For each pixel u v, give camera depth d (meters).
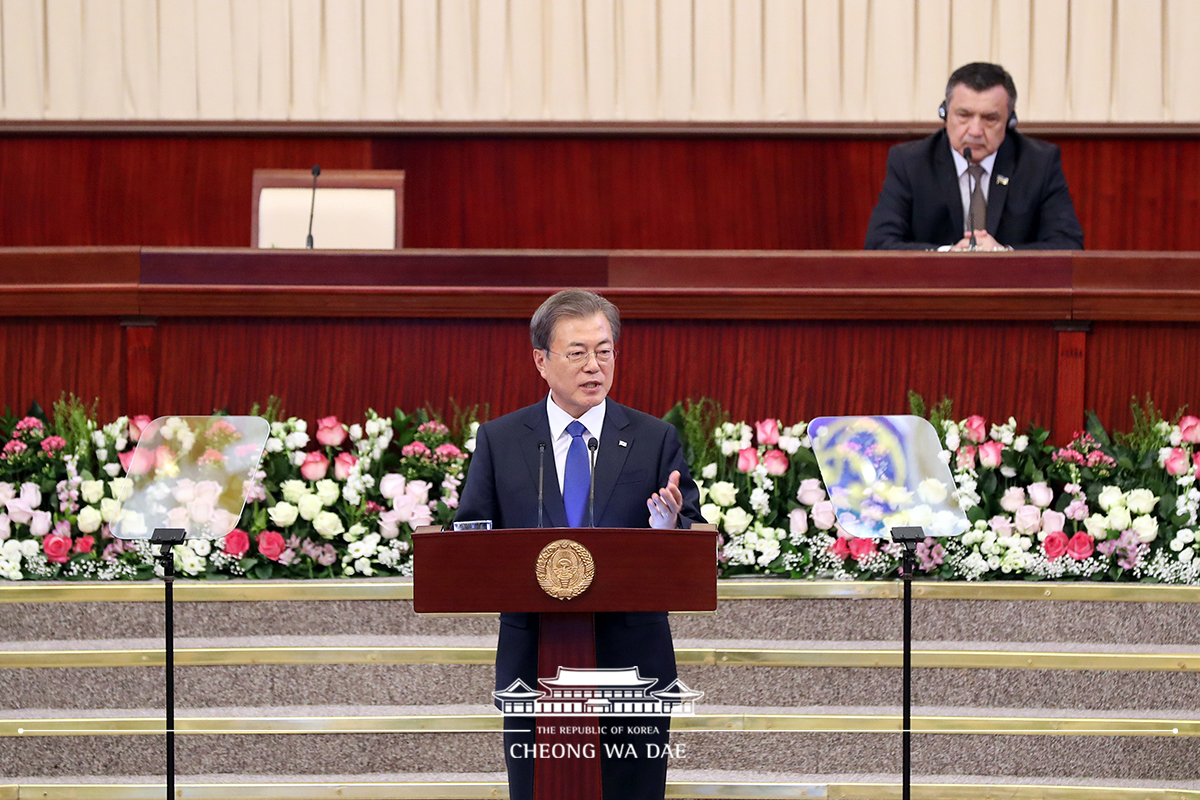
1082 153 22.45
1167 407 13.54
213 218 22.78
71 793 11.17
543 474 9.55
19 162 22.77
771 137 22.55
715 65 22.64
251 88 22.78
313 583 12.44
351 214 19.14
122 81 22.78
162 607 12.38
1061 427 13.62
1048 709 11.88
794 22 22.53
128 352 13.79
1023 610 12.30
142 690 11.97
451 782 11.28
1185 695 11.81
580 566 8.07
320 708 11.92
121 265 13.68
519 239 22.83
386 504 13.21
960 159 16.14
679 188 22.72
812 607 12.38
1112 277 13.39
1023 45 22.44
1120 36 22.41
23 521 12.86
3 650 11.95
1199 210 22.36
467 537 8.17
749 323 13.81
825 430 11.28
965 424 13.05
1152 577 12.48
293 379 13.91
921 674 11.94
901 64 22.56
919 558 12.55
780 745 11.63
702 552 8.09
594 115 22.70
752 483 13.19
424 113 22.80
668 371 13.86
